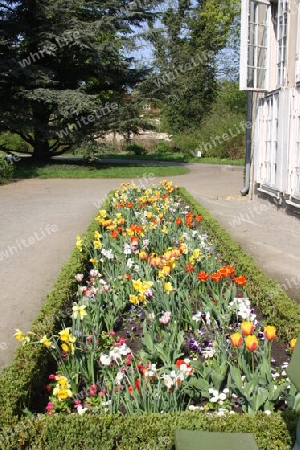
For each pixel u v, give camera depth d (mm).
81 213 10758
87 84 22891
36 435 2510
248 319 3713
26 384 2977
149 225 6668
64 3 19469
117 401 2840
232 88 33344
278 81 10367
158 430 2471
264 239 8039
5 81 19797
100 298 4184
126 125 22078
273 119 10531
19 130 21109
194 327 4000
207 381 3113
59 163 23047
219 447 2270
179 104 36406
